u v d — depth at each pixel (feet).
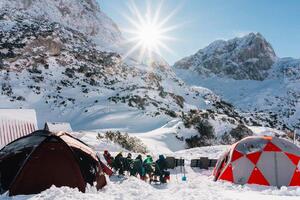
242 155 61.57
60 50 382.01
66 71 333.42
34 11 574.15
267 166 59.26
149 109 256.52
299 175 58.65
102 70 372.58
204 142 186.50
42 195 39.68
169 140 175.83
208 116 204.74
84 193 41.91
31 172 44.75
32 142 47.29
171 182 66.74
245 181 59.41
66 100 268.21
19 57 325.21
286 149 60.80
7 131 87.92
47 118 237.25
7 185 44.91
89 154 49.14
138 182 52.65
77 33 513.04
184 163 89.51
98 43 520.83
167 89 428.56
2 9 492.54
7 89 269.64
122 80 365.81
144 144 152.66
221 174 62.90
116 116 233.14
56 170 45.39
